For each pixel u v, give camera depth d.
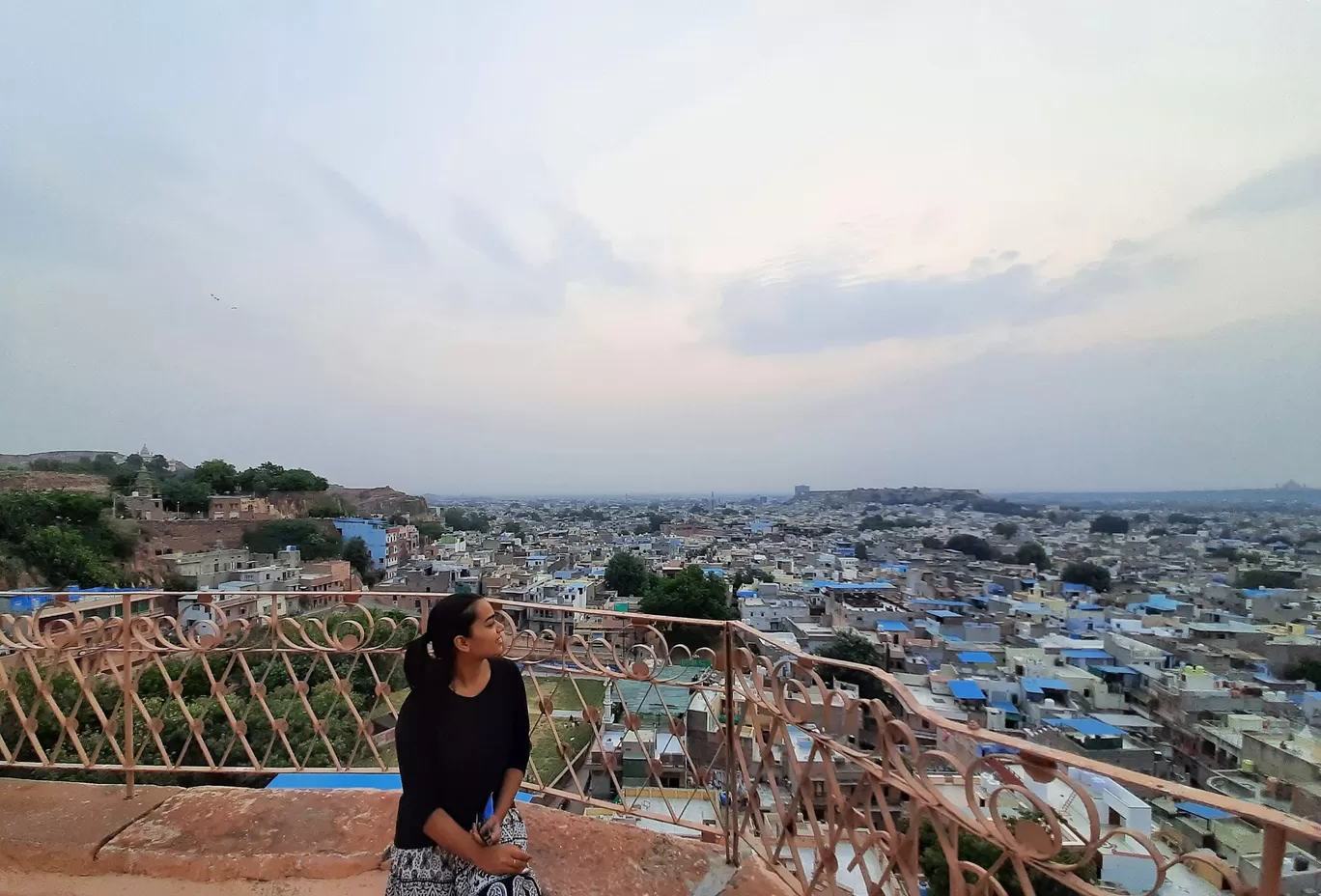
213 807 3.53
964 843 2.50
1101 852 1.67
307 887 2.98
